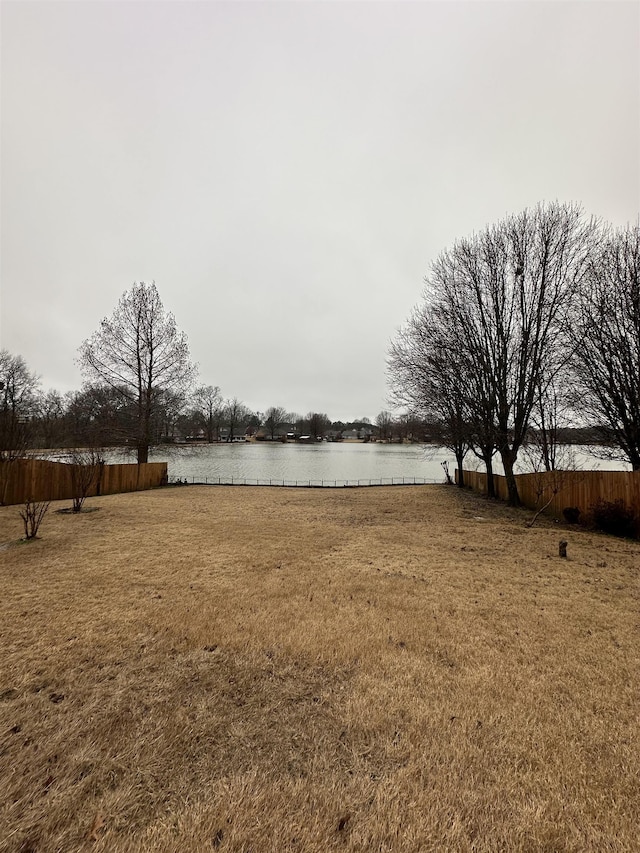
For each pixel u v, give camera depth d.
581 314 12.40
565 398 14.12
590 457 15.98
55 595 5.04
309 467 44.88
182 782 2.15
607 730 2.63
